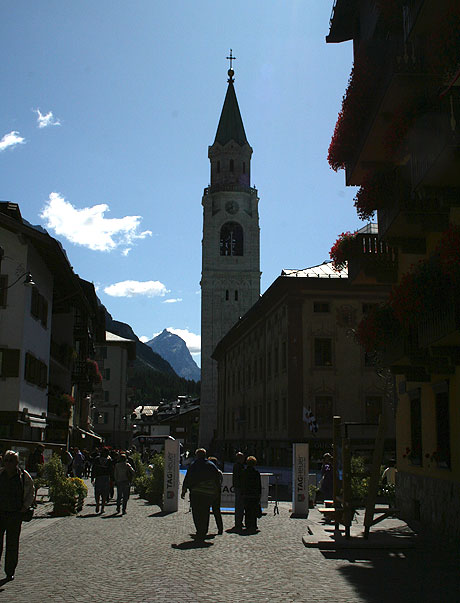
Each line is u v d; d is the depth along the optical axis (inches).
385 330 661.9
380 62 677.3
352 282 820.0
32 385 1286.9
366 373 1765.5
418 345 610.5
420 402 714.8
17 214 1267.2
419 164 564.7
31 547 534.0
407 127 573.9
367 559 470.6
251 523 666.8
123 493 851.4
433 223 620.4
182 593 349.4
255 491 670.5
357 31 913.5
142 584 375.2
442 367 614.9
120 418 3934.5
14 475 400.8
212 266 4547.2
